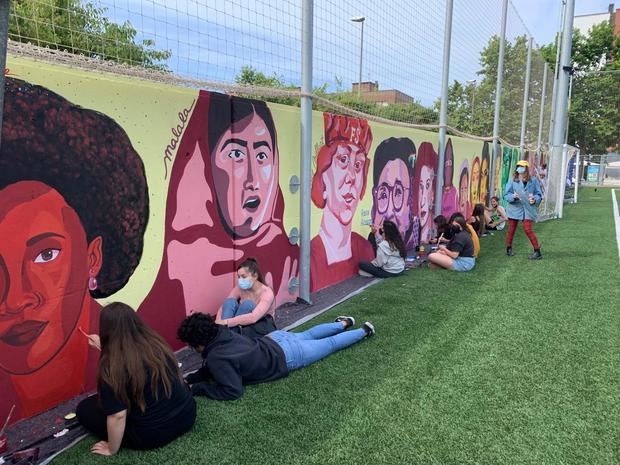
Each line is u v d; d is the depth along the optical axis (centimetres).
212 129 409
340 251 636
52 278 300
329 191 597
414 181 838
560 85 1470
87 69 313
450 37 843
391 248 660
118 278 342
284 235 517
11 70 269
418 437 276
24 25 307
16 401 288
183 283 397
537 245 773
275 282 510
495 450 263
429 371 361
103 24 340
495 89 1205
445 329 450
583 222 1267
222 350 320
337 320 440
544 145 2005
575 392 328
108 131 325
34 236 288
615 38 3956
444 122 871
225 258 438
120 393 246
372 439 273
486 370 362
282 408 307
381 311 505
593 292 571
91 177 317
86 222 317
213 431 281
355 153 646
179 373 273
